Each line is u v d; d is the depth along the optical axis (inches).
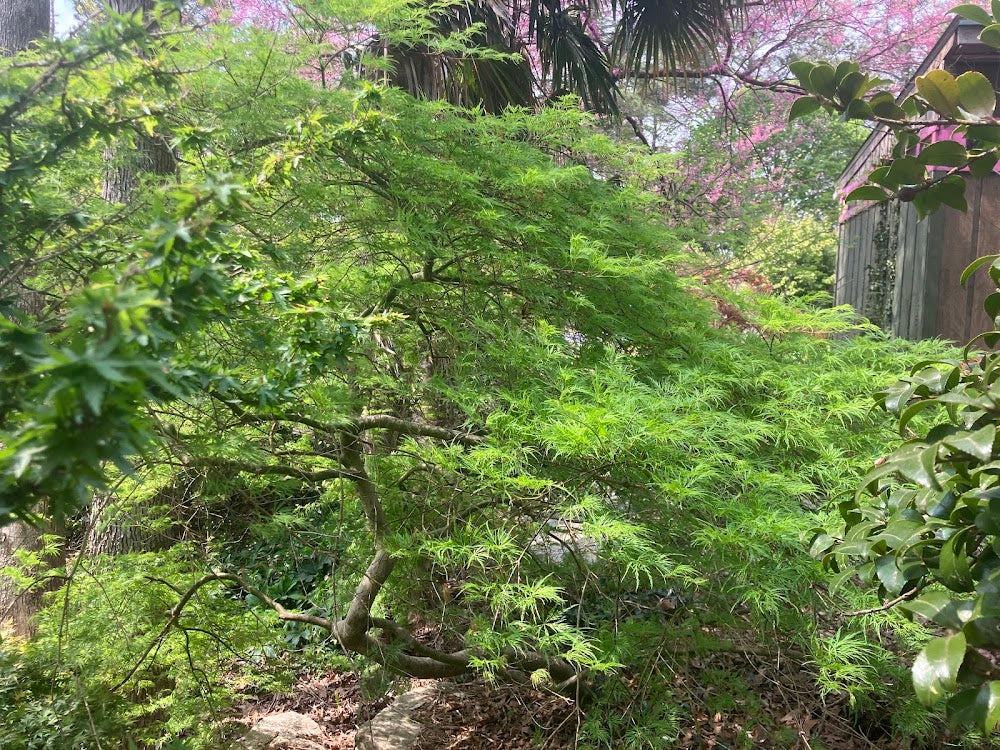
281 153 73.0
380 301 98.0
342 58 102.3
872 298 209.9
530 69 187.0
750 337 103.6
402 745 113.9
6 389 29.6
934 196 44.2
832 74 42.2
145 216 62.8
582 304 89.9
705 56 227.9
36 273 61.3
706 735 95.7
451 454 78.5
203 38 83.2
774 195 379.2
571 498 72.7
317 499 124.0
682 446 69.2
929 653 27.8
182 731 98.0
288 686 114.1
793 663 86.9
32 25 139.3
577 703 85.0
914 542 32.4
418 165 90.8
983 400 30.7
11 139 52.3
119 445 25.3
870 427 80.7
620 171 128.6
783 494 69.9
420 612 106.5
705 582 69.2
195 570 103.1
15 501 27.1
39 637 89.7
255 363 69.3
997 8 37.9
